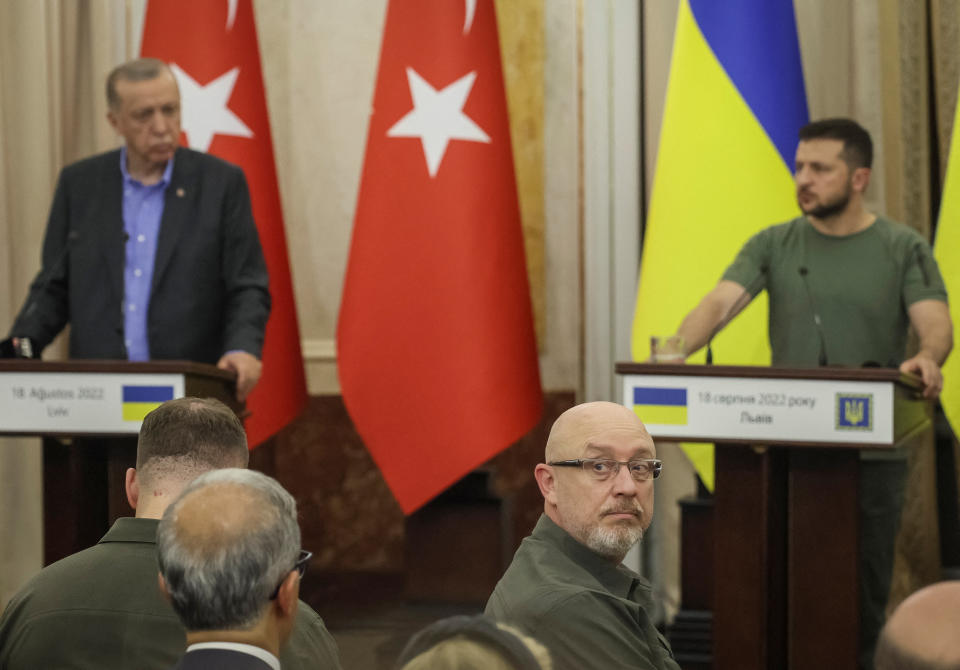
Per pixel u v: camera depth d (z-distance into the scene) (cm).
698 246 836
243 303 686
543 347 1005
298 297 1030
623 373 547
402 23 884
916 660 157
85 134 959
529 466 1006
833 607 554
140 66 684
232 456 363
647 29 958
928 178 911
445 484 848
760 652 559
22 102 919
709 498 833
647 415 545
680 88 852
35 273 918
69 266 688
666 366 543
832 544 554
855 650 552
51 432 561
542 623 338
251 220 705
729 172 835
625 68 955
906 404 580
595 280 963
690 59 852
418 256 862
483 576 884
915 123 911
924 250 708
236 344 666
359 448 1023
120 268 679
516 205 882
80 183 696
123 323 676
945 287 712
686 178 842
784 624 582
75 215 692
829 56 954
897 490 639
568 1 998
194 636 246
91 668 326
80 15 958
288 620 254
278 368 889
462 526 886
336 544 1026
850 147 709
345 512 1026
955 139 788
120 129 688
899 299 710
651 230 854
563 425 385
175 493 353
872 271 711
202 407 364
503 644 159
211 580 240
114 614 329
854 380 527
